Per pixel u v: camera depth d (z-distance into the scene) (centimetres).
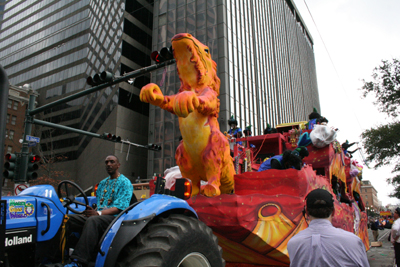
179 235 271
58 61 4881
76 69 4538
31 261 292
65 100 895
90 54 4359
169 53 656
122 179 367
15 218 280
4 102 198
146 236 269
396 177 2873
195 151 454
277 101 4531
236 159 608
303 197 416
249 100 3356
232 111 2902
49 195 316
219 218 406
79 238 305
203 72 458
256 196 406
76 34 4784
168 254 253
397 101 2138
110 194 359
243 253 434
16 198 288
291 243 235
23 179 955
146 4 3869
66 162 4153
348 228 648
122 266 254
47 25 5325
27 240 283
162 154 3092
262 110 3741
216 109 466
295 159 486
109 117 3391
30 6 5841
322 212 233
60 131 4378
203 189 439
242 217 395
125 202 348
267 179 439
